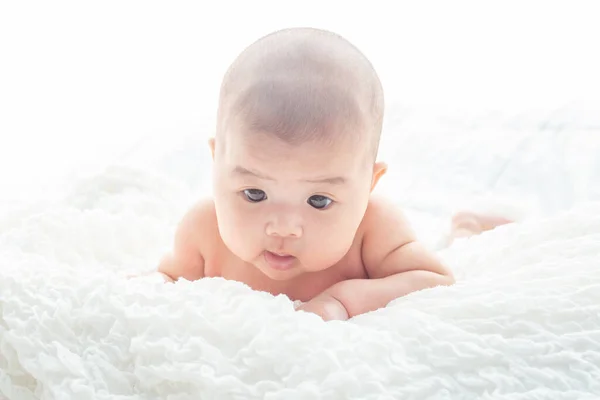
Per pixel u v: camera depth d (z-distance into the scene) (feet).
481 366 3.07
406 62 8.87
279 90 3.51
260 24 8.77
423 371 3.04
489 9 8.73
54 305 3.37
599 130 6.46
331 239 3.71
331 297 3.84
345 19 8.86
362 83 3.67
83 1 8.35
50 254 4.36
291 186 3.57
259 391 2.93
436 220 5.56
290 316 3.17
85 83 8.40
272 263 3.75
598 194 5.64
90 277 3.58
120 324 3.25
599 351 3.16
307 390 2.88
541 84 8.63
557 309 3.31
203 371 2.98
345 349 3.03
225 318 3.14
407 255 4.07
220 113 3.75
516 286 3.55
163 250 4.84
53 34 8.30
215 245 4.25
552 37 8.70
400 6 8.81
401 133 6.82
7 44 8.19
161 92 8.60
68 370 3.13
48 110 8.22
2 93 8.17
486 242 4.64
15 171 7.11
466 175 6.15
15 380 3.32
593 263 3.71
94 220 4.69
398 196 5.95
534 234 4.40
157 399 3.08
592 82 8.57
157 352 3.10
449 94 8.63
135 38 8.53
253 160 3.52
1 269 3.60
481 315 3.34
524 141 6.46
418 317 3.28
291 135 3.45
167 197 5.52
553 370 3.08
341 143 3.53
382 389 2.93
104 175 5.50
